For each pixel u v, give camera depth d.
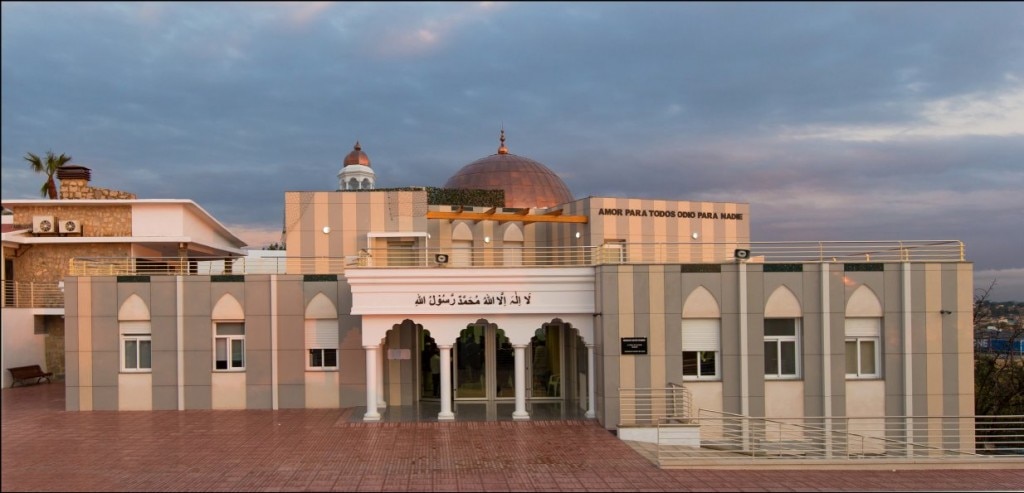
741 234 33.84
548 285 23.56
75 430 21.83
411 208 29.36
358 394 26.00
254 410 25.52
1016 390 36.59
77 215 34.75
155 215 34.69
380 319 23.22
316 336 26.11
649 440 20.80
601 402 22.78
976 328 40.62
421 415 24.17
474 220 31.14
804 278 23.25
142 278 25.77
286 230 28.72
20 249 34.19
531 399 27.44
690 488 15.91
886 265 23.38
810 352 23.11
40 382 33.19
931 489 16.17
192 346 25.75
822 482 16.73
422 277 23.20
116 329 25.70
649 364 22.58
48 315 34.12
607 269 22.66
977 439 30.31
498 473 16.80
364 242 29.03
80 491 15.12
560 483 15.99
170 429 21.97
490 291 23.38
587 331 23.72
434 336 23.28
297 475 16.50
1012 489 16.19
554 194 36.78
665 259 32.12
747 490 15.84
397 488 15.48
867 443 22.95
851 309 23.31
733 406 22.91
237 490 15.25
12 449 19.17
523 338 23.53
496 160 37.91
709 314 23.00
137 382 25.62
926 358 23.23
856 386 23.12
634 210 31.77
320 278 26.14
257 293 25.97
